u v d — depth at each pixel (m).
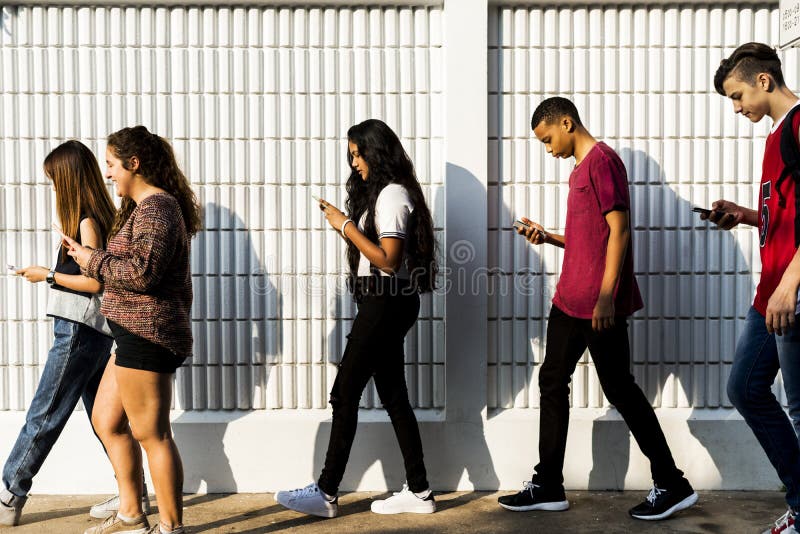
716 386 6.34
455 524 5.54
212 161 6.28
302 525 5.53
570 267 5.59
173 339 4.66
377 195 5.37
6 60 6.19
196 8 6.24
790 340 4.56
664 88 6.32
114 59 6.23
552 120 5.53
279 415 6.30
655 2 6.23
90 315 5.29
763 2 6.25
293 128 6.31
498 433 6.25
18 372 6.27
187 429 6.19
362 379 5.54
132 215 4.64
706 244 6.32
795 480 4.96
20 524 5.54
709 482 6.24
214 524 5.54
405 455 5.77
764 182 4.82
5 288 6.25
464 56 6.12
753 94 4.74
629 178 6.32
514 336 6.36
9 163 6.21
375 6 6.25
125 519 5.13
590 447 6.25
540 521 5.59
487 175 6.21
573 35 6.30
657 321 6.34
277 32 6.27
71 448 6.14
